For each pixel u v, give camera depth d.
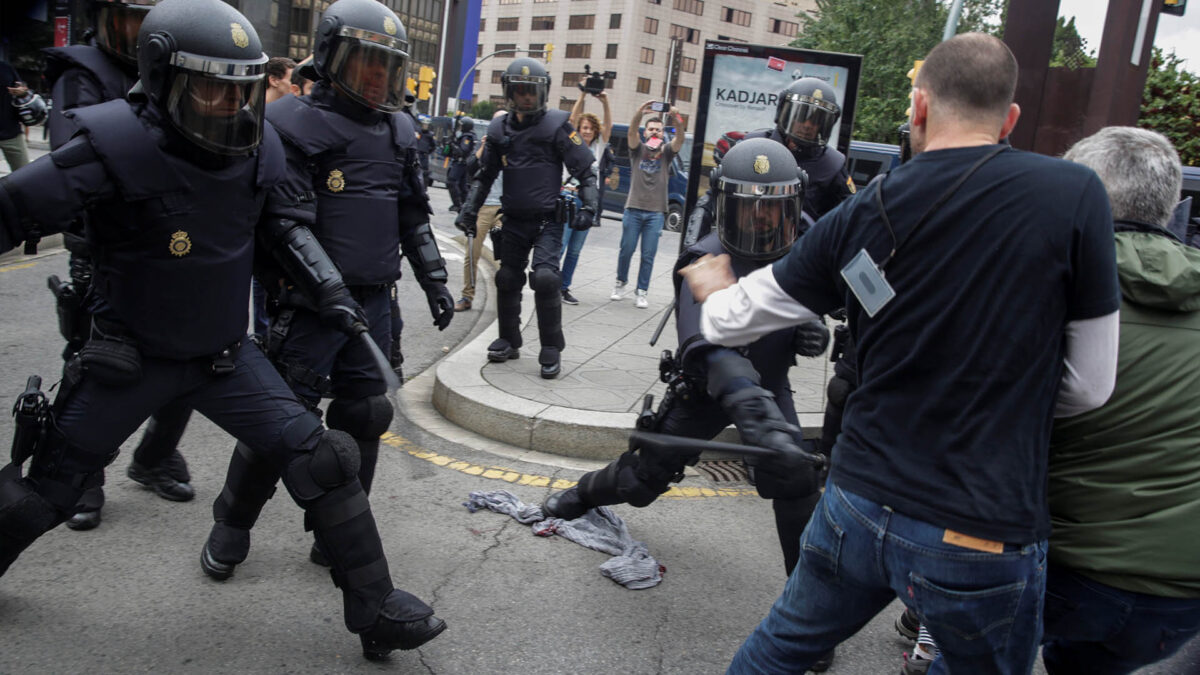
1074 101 5.30
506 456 4.82
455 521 3.92
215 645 2.82
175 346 2.53
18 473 2.59
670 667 2.94
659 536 3.99
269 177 2.63
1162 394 1.90
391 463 4.55
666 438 2.20
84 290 3.24
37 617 2.88
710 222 3.62
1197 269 1.88
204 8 2.32
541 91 5.70
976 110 1.81
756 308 2.07
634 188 8.86
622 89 90.00
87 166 2.29
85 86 2.83
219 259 2.54
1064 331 1.73
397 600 2.70
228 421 2.70
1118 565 1.89
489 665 2.86
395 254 3.44
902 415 1.77
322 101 3.25
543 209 5.77
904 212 1.78
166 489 3.84
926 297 1.74
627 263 9.13
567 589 3.40
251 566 3.36
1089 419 1.92
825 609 1.97
